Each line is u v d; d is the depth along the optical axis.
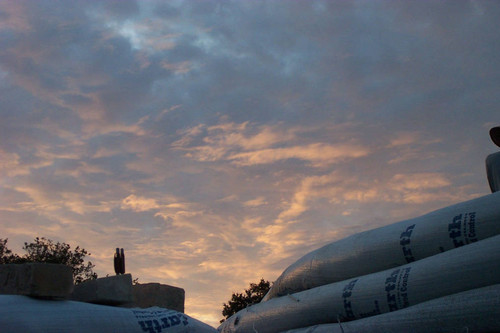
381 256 4.97
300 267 5.81
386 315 4.43
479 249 4.10
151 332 4.40
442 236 4.54
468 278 4.08
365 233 5.34
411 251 4.74
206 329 4.98
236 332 6.16
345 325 4.77
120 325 4.19
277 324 5.63
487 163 5.54
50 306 3.94
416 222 4.86
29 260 18.36
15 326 3.68
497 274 3.95
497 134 5.61
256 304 6.29
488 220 4.32
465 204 4.60
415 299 4.40
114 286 4.64
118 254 5.68
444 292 4.22
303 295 5.49
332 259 5.43
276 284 6.21
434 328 4.07
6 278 4.01
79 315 4.00
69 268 4.09
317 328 5.04
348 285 5.00
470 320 3.88
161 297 5.61
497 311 3.76
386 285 4.61
